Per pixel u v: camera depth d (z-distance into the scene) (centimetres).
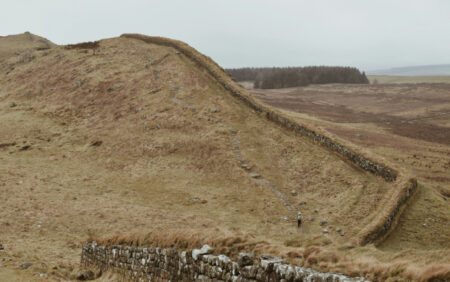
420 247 2509
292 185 3728
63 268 1786
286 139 4650
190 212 3272
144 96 6153
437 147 6844
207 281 1014
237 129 4934
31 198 3409
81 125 5750
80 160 4719
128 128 5331
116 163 4528
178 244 1205
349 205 3225
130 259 1419
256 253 984
